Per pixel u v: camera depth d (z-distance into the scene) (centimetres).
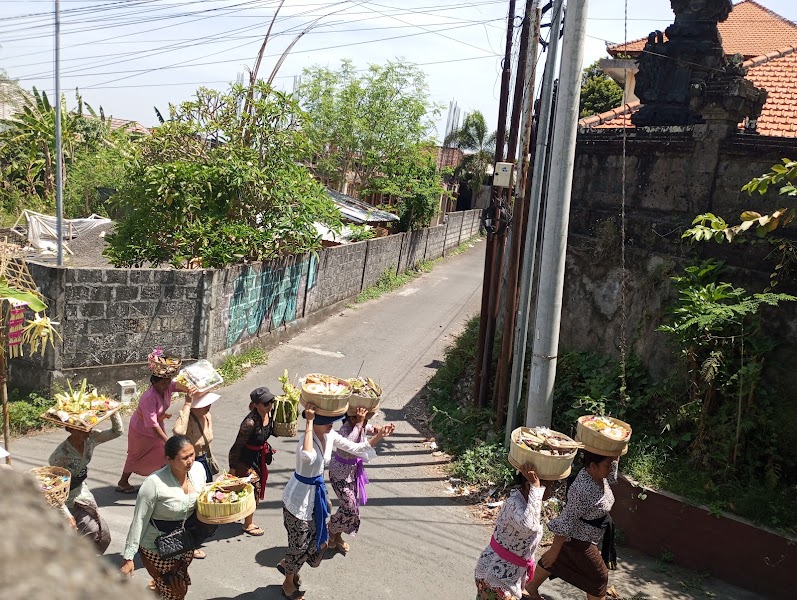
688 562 675
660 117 948
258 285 1311
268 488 769
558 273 759
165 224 1243
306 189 1384
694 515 673
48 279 944
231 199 1289
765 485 685
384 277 2180
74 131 2658
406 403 1140
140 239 1256
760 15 1850
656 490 697
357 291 1941
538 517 472
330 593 571
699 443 729
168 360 679
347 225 1997
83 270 965
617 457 524
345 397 536
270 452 666
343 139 2723
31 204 2422
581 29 719
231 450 643
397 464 891
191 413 642
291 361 1312
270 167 1329
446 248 3111
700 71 922
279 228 1345
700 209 825
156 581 461
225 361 1203
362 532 692
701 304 747
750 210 785
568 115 734
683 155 841
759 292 764
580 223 957
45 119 2486
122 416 946
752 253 775
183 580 464
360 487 633
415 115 2716
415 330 1653
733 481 701
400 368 1339
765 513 652
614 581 639
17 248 756
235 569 588
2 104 2630
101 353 1003
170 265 1301
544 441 501
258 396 638
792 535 628
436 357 1438
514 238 914
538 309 773
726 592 637
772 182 644
